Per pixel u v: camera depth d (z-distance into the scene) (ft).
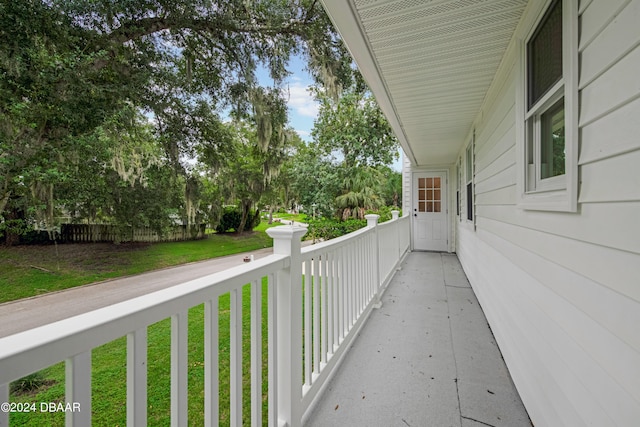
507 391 6.35
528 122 6.05
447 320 10.21
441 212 25.09
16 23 13.75
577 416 3.83
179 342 2.83
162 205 30.04
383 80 8.87
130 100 19.84
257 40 23.44
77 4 15.42
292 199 44.45
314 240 27.25
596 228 3.38
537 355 5.26
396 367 7.25
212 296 3.23
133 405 2.39
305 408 5.49
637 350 2.67
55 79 15.12
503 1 5.54
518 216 6.54
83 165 20.57
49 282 21.22
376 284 11.63
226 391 6.68
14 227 20.66
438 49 7.20
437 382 6.64
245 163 40.42
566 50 4.02
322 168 34.76
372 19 6.02
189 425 5.51
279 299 4.86
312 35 22.26
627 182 2.83
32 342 1.76
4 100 14.53
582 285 3.71
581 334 3.73
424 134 15.40
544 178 5.41
